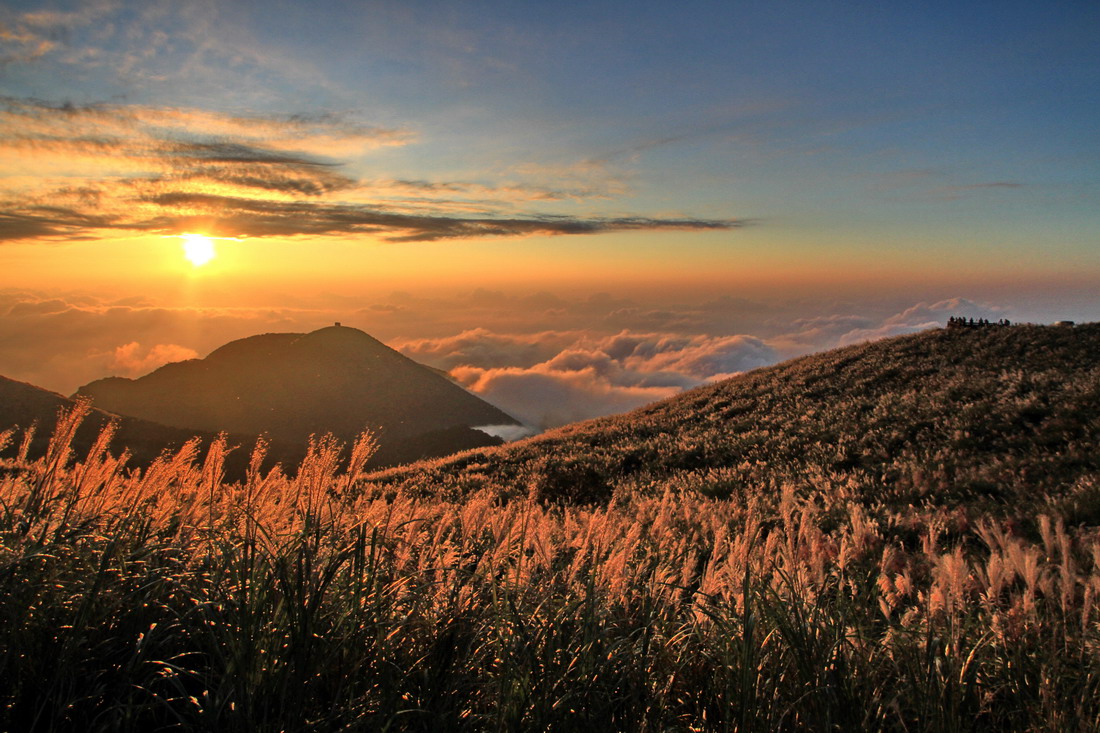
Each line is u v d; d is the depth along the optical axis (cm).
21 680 221
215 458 335
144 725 230
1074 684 247
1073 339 2658
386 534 317
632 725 227
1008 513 939
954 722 224
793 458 1903
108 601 247
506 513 370
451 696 232
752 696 227
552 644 244
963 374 2475
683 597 337
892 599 334
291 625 213
